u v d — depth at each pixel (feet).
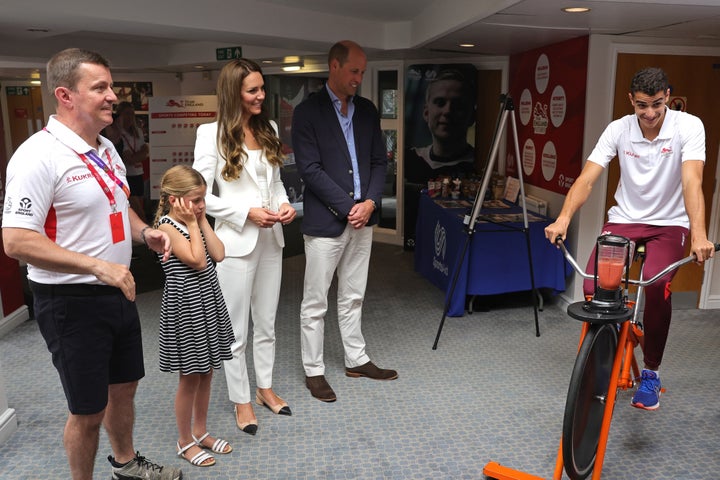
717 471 8.12
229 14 14.10
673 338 13.10
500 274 14.38
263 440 8.97
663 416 9.64
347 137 10.10
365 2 14.49
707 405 10.00
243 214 8.49
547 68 15.75
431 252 16.89
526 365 11.74
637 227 8.99
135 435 9.12
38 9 11.35
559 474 7.29
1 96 35.17
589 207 14.33
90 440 6.77
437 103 20.33
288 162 27.71
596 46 13.50
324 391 10.30
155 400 10.30
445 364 11.83
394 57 20.40
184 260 7.27
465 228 13.17
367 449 8.71
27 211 5.71
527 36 13.89
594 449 7.88
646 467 8.22
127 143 23.98
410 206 21.49
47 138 5.95
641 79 7.86
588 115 13.80
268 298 9.43
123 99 27.78
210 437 8.72
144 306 15.80
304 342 10.47
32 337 13.58
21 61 21.62
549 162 15.74
